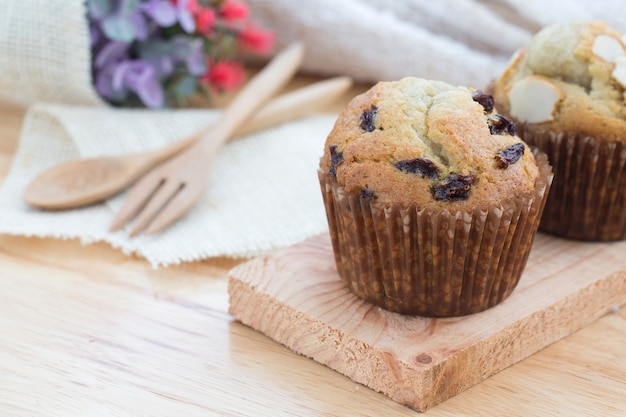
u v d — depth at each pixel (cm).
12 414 41
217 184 56
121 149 58
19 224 52
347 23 65
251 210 54
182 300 48
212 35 63
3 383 43
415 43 64
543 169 44
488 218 42
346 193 43
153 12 60
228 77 64
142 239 52
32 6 60
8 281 49
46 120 60
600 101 46
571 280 46
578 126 46
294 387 43
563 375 43
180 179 54
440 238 42
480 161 42
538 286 45
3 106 66
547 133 47
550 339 45
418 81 44
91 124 59
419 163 42
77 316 47
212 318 47
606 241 48
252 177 57
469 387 43
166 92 64
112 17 60
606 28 47
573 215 48
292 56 63
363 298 45
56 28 60
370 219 43
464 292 43
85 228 52
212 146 56
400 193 42
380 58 65
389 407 42
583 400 42
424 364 41
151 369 44
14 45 60
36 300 48
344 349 43
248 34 65
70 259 51
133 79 61
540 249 48
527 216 43
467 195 42
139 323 46
